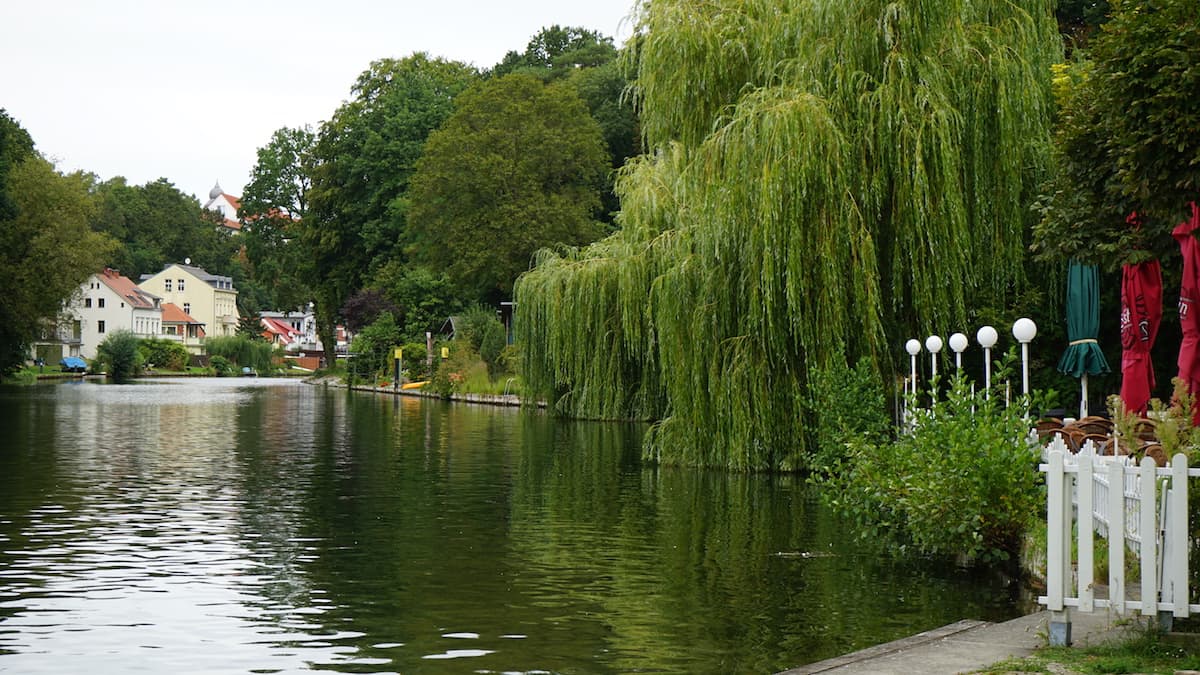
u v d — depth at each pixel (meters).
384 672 8.83
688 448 22.45
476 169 67.31
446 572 12.80
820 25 20.27
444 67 90.06
